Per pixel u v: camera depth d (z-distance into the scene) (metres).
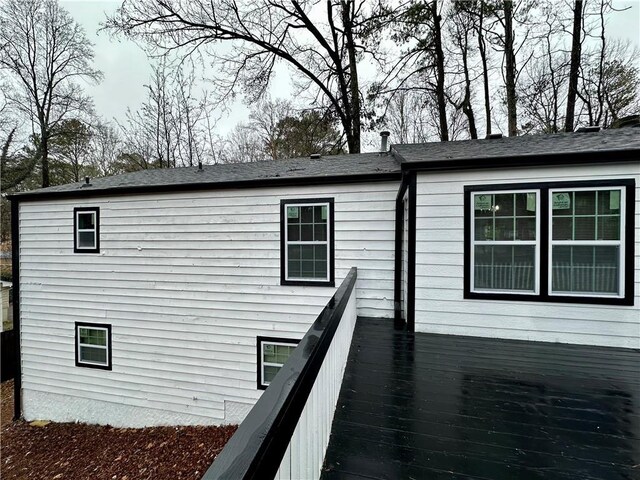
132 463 5.25
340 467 1.70
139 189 6.13
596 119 12.15
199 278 6.02
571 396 2.56
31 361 6.99
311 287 5.50
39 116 15.43
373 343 3.79
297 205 5.55
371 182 5.23
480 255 4.03
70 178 17.47
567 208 3.73
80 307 6.65
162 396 6.20
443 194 4.13
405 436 2.00
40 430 6.53
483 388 2.68
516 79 12.62
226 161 18.97
